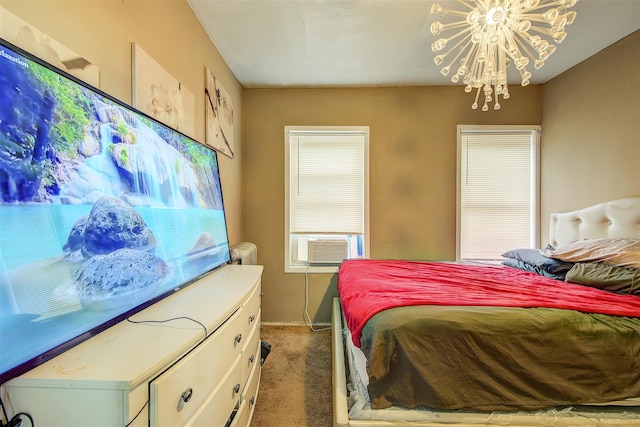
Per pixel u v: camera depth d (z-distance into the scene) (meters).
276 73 2.42
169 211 1.17
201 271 1.39
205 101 1.79
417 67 2.33
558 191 2.41
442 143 2.69
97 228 0.80
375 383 1.04
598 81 2.05
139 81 1.12
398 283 1.58
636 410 1.04
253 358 1.35
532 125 2.63
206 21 1.73
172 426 0.69
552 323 1.05
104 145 0.85
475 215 2.71
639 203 1.72
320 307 2.74
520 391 1.02
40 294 0.62
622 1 1.54
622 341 1.03
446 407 1.01
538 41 1.22
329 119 2.72
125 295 0.86
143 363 0.62
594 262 1.59
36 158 0.65
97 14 0.93
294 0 1.56
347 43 1.98
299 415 1.50
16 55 0.63
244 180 2.73
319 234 2.78
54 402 0.58
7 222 0.57
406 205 2.72
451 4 1.60
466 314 1.08
